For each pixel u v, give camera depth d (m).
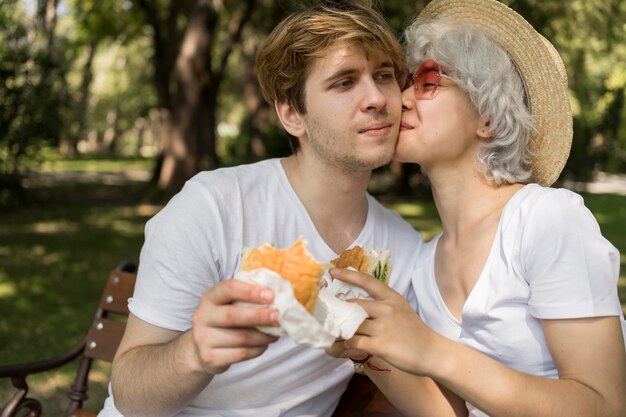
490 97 2.28
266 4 21.30
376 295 1.87
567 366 2.01
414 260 2.65
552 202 2.14
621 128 24.92
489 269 2.23
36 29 15.28
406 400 2.36
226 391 2.42
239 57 33.75
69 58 25.45
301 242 1.63
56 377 5.54
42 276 9.40
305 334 1.59
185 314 2.31
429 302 2.50
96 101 45.59
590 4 14.16
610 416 1.93
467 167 2.36
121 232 13.59
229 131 52.88
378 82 2.37
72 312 7.61
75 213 15.96
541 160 2.41
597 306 2.00
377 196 19.64
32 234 12.86
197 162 18.97
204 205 2.38
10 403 3.05
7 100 14.55
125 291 3.32
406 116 2.39
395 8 14.66
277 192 2.52
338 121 2.35
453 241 2.42
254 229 2.45
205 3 18.38
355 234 2.61
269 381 2.43
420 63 2.40
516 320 2.18
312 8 2.39
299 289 1.60
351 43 2.31
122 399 2.20
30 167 15.79
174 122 18.89
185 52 18.58
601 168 25.36
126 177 27.80
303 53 2.35
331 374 2.54
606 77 17.23
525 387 1.88
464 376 1.86
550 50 2.33
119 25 24.28
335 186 2.49
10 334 6.73
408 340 1.83
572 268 2.04
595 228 2.11
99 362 5.93
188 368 1.95
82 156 41.78
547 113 2.36
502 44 2.37
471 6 2.44
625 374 2.00
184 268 2.31
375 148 2.35
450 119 2.32
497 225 2.29
